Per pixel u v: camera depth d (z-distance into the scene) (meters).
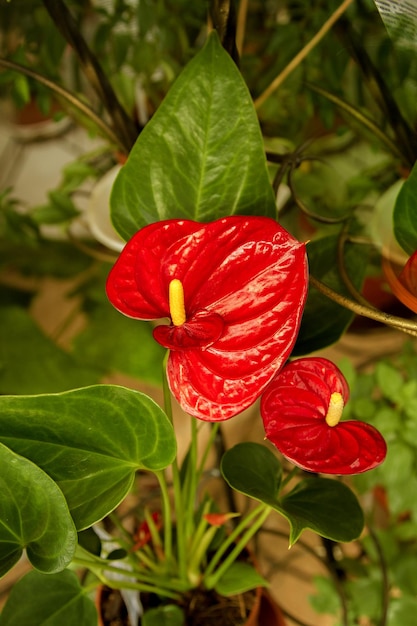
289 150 0.93
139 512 0.85
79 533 0.64
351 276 0.67
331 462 0.53
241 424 1.04
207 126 0.60
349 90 0.92
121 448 0.57
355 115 0.70
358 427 0.55
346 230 0.66
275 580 0.93
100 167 1.11
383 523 0.95
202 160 0.60
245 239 0.53
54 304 1.26
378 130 0.69
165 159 0.60
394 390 0.85
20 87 0.85
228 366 0.52
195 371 0.52
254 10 0.97
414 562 0.84
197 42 1.01
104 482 0.57
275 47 0.88
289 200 0.88
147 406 0.55
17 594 0.62
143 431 0.56
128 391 0.54
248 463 0.60
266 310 0.52
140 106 0.98
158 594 0.73
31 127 1.50
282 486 0.61
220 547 0.73
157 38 0.93
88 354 1.17
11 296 1.27
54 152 1.51
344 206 0.94
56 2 0.65
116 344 1.18
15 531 0.56
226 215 0.61
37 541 0.56
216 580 0.71
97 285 1.27
